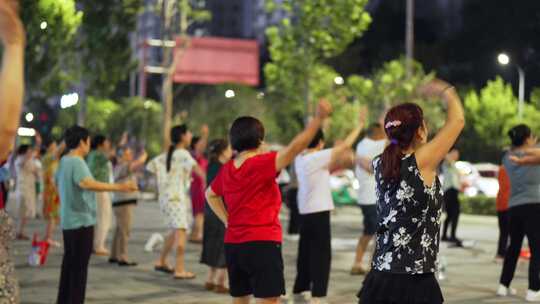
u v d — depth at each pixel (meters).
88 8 28.62
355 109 38.97
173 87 61.00
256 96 49.12
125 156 12.41
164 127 33.97
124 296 9.51
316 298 8.93
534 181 9.23
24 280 10.68
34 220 20.55
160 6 34.06
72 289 7.73
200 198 15.37
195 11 35.12
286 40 29.17
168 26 33.91
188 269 11.91
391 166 4.84
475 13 58.44
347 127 38.75
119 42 29.64
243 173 5.98
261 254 5.96
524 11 55.97
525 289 10.21
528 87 54.91
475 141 41.97
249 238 5.96
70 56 28.05
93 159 11.40
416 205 4.80
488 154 41.41
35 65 23.12
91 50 29.23
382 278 4.84
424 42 61.59
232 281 6.20
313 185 8.93
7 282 3.52
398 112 4.93
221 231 9.69
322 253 8.95
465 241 15.54
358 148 11.05
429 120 36.31
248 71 39.84
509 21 56.38
